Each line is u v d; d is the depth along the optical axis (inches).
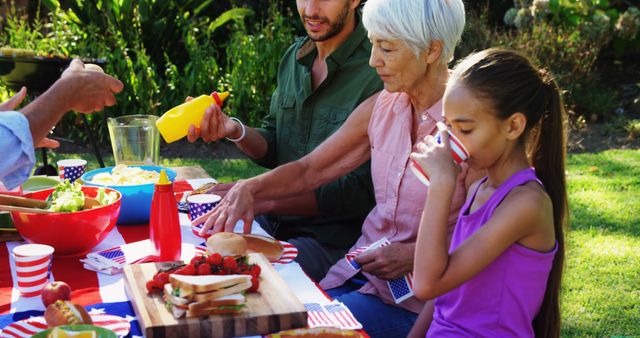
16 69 135.0
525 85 63.6
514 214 62.4
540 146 69.2
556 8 286.7
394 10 77.4
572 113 270.4
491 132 63.5
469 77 63.3
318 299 67.2
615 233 168.9
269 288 63.1
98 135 235.1
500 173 66.5
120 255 75.7
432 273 62.7
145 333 56.1
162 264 67.6
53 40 239.5
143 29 253.6
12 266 74.5
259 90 243.8
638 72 312.8
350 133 93.4
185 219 90.4
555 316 69.6
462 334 66.0
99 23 248.7
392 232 87.0
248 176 208.1
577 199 191.3
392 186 86.0
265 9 292.8
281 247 78.3
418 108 85.1
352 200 103.3
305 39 117.0
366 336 60.6
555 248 65.7
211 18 295.0
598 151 242.8
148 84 234.7
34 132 71.5
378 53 81.0
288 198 100.9
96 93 76.7
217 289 57.7
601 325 127.7
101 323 59.3
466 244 63.2
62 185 81.4
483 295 65.3
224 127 93.6
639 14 299.0
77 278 71.3
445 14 77.9
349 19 107.3
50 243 74.6
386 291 83.5
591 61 287.6
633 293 139.9
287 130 114.8
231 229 82.0
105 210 76.1
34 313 62.9
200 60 246.1
